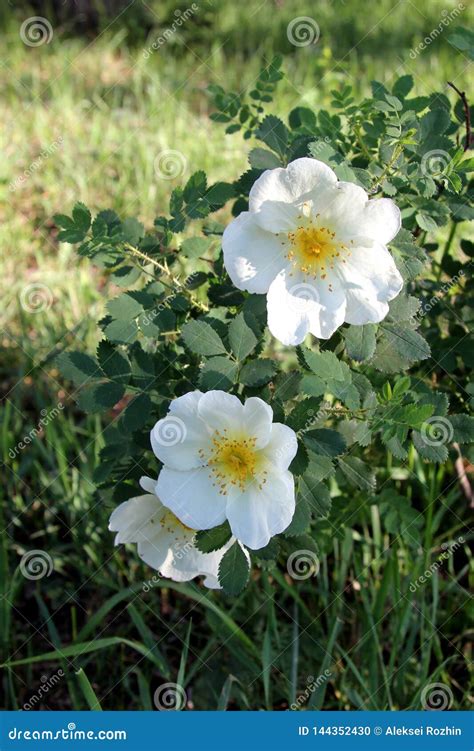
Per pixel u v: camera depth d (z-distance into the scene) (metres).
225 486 0.32
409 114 0.35
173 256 0.38
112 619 0.45
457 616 0.44
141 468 0.36
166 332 0.35
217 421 0.31
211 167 0.67
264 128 0.35
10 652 0.44
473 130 0.41
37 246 0.64
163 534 0.35
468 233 0.57
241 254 0.32
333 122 0.38
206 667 0.43
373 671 0.40
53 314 0.58
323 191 0.31
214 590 0.44
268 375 0.33
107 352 0.34
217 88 0.42
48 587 0.47
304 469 0.32
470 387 0.38
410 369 0.41
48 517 0.49
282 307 0.32
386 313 0.32
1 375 0.56
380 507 0.41
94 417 0.51
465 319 0.40
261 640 0.43
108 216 0.37
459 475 0.44
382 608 0.41
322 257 0.32
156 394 0.35
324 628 0.44
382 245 0.32
